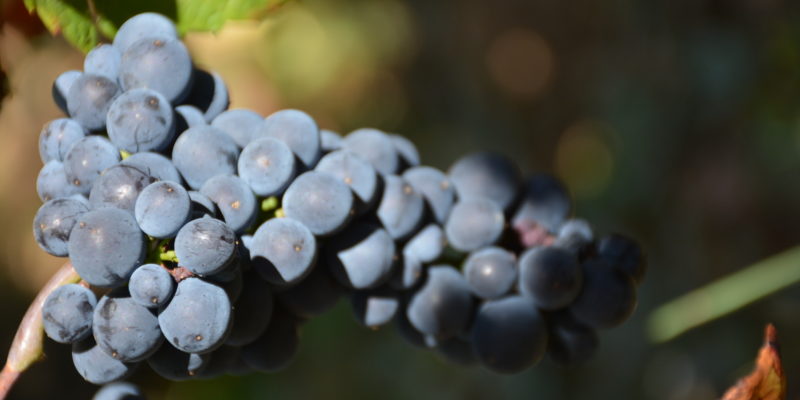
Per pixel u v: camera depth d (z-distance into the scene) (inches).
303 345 38.1
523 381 38.0
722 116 34.5
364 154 19.1
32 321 17.6
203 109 18.5
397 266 18.9
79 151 17.7
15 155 50.6
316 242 18.2
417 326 19.3
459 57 47.1
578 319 19.3
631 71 37.8
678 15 35.8
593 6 40.4
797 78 32.8
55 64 43.9
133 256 17.0
